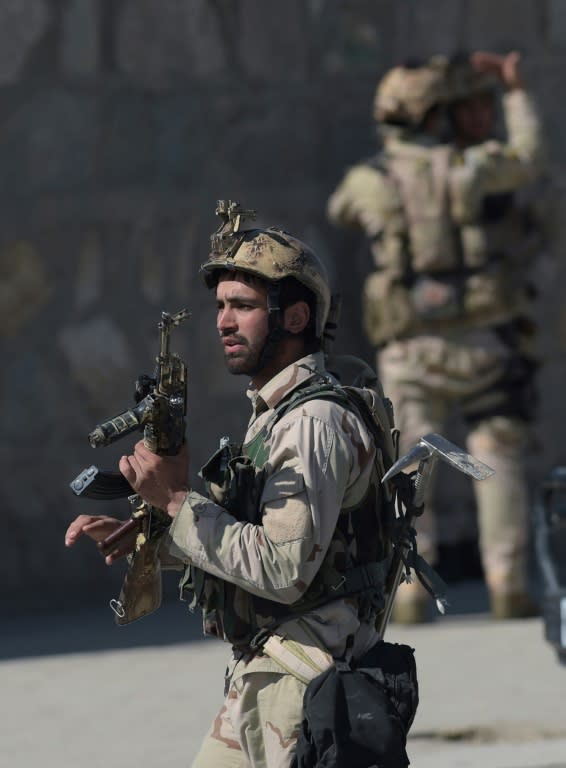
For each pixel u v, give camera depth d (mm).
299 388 12055
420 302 31672
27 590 35875
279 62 38688
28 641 30875
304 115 38844
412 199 31609
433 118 32375
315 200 38875
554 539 40281
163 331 11891
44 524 36062
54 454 36188
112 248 36906
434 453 11766
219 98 38000
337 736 11164
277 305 12031
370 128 39375
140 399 12102
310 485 11367
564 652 24125
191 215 37625
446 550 38406
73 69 36656
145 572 12523
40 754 20891
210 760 12164
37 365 36219
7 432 36031
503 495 32281
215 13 37969
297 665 11547
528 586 35000
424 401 32094
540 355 40031
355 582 11766
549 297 40062
